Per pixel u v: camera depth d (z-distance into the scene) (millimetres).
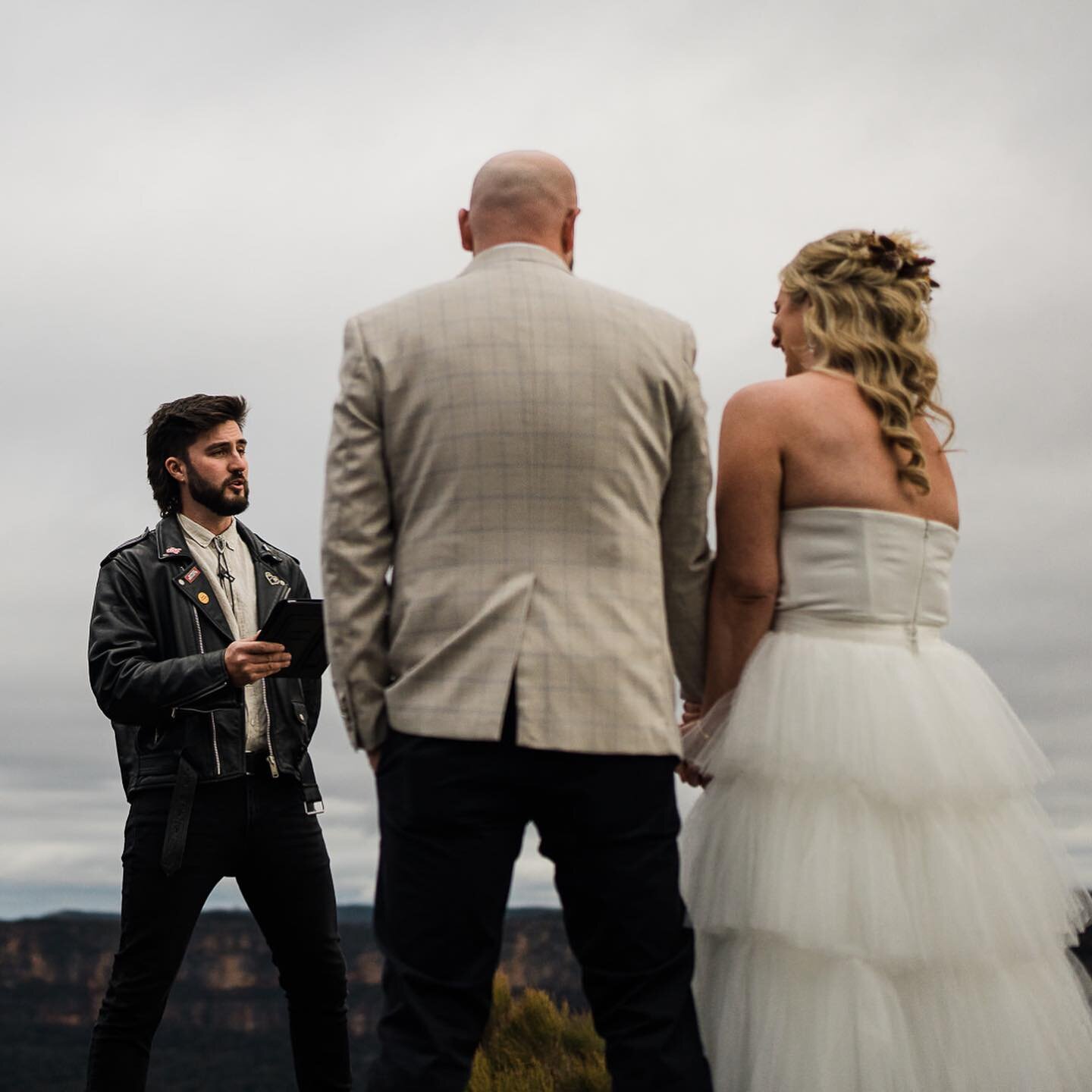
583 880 2029
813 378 2479
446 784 1980
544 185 2234
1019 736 2471
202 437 3506
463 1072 1953
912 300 2514
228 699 3100
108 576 3387
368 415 2086
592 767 2000
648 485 2119
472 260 2238
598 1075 3734
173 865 3164
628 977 2025
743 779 2393
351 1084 3406
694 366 2217
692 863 2438
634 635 2047
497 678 1968
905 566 2391
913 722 2295
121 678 3164
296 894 3328
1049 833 2438
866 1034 2162
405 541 2082
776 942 2287
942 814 2305
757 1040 2258
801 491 2406
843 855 2262
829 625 2381
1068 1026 2291
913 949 2205
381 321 2125
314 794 3367
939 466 2535
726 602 2426
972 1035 2213
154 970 3172
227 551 3555
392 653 2072
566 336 2074
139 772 3258
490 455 2018
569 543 2035
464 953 1983
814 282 2549
